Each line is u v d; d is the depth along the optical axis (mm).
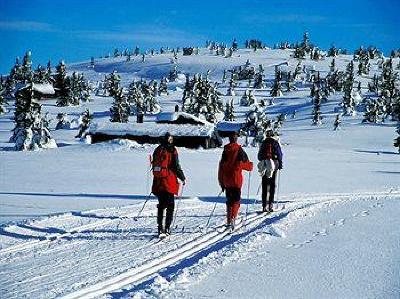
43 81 143000
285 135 91125
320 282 6559
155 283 6258
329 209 13414
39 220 10547
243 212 12836
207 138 54938
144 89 132750
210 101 89312
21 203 13828
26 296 5656
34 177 22328
